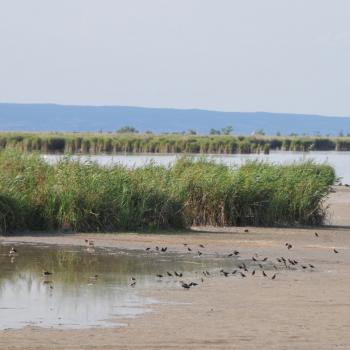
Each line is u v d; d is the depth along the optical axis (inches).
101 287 1364.4
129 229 2153.1
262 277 1491.1
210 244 1947.6
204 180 2342.5
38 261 1631.4
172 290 1348.4
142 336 1040.8
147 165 2474.2
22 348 977.5
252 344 1010.7
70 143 6963.6
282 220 2391.7
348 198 3302.2
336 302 1262.3
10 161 2304.4
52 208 2105.1
